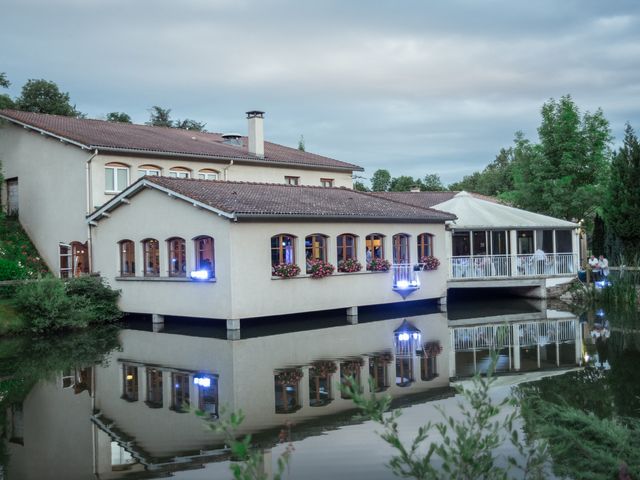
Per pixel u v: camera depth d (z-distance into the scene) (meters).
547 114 37.47
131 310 23.42
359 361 14.73
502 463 7.66
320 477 7.55
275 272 21.81
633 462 6.66
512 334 18.73
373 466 7.89
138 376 13.71
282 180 33.50
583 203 35.78
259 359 15.21
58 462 8.38
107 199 26.50
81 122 31.02
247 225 20.91
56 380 13.53
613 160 30.61
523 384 12.02
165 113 58.72
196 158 29.41
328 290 23.31
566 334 18.50
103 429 9.88
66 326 21.06
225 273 20.59
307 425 9.70
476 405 5.62
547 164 37.12
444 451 5.34
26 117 29.20
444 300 27.53
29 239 28.92
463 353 15.66
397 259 26.19
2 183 29.00
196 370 14.11
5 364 15.45
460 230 29.09
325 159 36.75
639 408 10.10
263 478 4.93
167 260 22.44
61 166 27.31
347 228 24.09
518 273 29.02
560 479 6.92
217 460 8.34
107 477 7.83
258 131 32.31
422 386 12.10
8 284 21.83
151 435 9.51
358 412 10.38
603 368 13.48
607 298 26.64
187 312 21.69
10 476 7.91
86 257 26.23
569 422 8.21
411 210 26.88
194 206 21.33
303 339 18.31
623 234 29.75
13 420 10.48
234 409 10.73
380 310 25.81
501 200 43.31
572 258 30.45
